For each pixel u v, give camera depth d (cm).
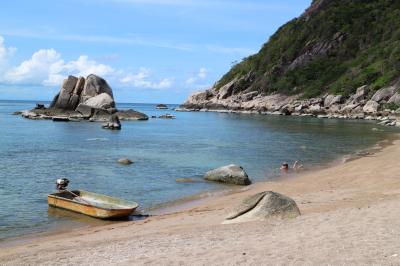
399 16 14600
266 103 13950
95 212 1802
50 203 1998
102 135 5728
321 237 1094
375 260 879
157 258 1035
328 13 16450
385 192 1856
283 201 1439
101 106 8388
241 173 2556
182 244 1165
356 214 1330
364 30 15112
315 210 1545
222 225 1412
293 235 1141
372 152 3916
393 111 10162
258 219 1409
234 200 2033
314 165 3272
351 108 11288
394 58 12244
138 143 4816
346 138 5359
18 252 1290
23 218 1806
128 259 1055
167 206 2033
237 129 7038
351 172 2583
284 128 7225
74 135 5619
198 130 6838
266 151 4144
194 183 2572
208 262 967
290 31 17225
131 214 1859
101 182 2577
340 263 877
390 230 1108
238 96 15312
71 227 1684
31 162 3297
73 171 2933
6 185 2445
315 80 14312
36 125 7138
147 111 16575
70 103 8688
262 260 941
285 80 14750
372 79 12256
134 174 2856
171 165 3253
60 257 1160
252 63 16925
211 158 3662
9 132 5841
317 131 6538
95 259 1098
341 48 15025
